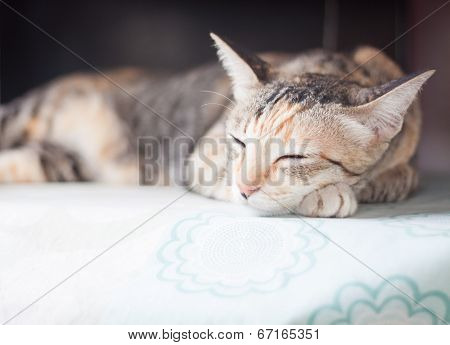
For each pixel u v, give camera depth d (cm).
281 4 189
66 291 100
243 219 112
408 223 105
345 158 120
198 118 169
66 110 198
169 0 196
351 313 88
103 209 123
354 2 183
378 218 111
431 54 177
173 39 197
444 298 90
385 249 94
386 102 115
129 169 181
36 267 108
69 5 202
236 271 96
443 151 180
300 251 97
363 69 150
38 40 208
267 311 88
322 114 118
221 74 170
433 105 178
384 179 135
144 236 110
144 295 95
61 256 109
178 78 185
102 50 203
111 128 189
